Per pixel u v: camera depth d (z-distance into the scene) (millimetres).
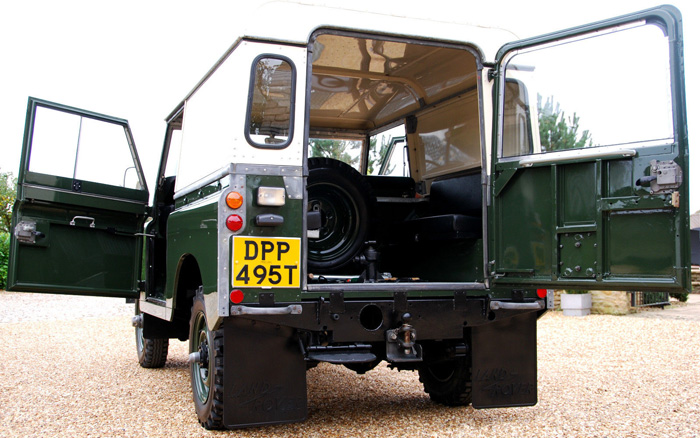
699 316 11422
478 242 4543
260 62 3865
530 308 4270
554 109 4059
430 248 5129
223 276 3656
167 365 6961
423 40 4270
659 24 3646
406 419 4473
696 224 27250
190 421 4438
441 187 5629
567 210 3961
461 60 5062
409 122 6305
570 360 7074
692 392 5469
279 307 3734
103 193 5836
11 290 5363
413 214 5785
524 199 4180
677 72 3553
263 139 3826
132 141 6109
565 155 3947
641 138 3682
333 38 4734
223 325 3783
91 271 5801
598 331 9352
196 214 4191
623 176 3746
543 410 4801
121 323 10844
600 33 3871
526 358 4434
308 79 3938
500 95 4309
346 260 4809
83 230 5770
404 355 4059
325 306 3871
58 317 11883
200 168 4465
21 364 6867
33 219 5473
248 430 4188
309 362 4020
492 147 4344
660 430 4270
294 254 3814
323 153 7074
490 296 4297
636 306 12750
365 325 4188
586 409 4844
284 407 3826
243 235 3711
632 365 6766
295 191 3842
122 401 5090
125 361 7176
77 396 5277
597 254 3795
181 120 5855
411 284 4137
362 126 7133
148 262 6117
